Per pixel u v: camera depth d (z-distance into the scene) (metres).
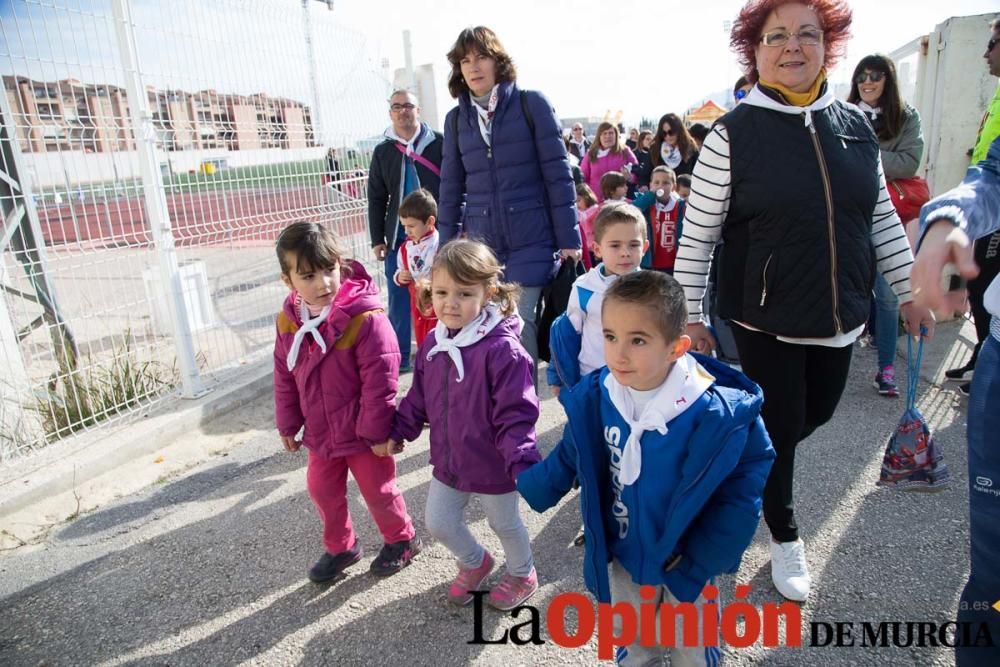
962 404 4.02
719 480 1.63
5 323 3.85
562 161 3.54
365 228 6.61
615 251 2.69
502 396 2.25
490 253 2.40
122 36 3.89
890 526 2.84
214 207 4.73
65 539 3.10
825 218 2.16
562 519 3.06
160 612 2.57
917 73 6.25
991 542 1.59
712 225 2.37
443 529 2.40
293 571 2.79
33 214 4.08
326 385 2.53
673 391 1.69
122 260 4.59
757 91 2.26
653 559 1.76
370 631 2.39
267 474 3.69
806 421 2.52
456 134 3.76
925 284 1.43
